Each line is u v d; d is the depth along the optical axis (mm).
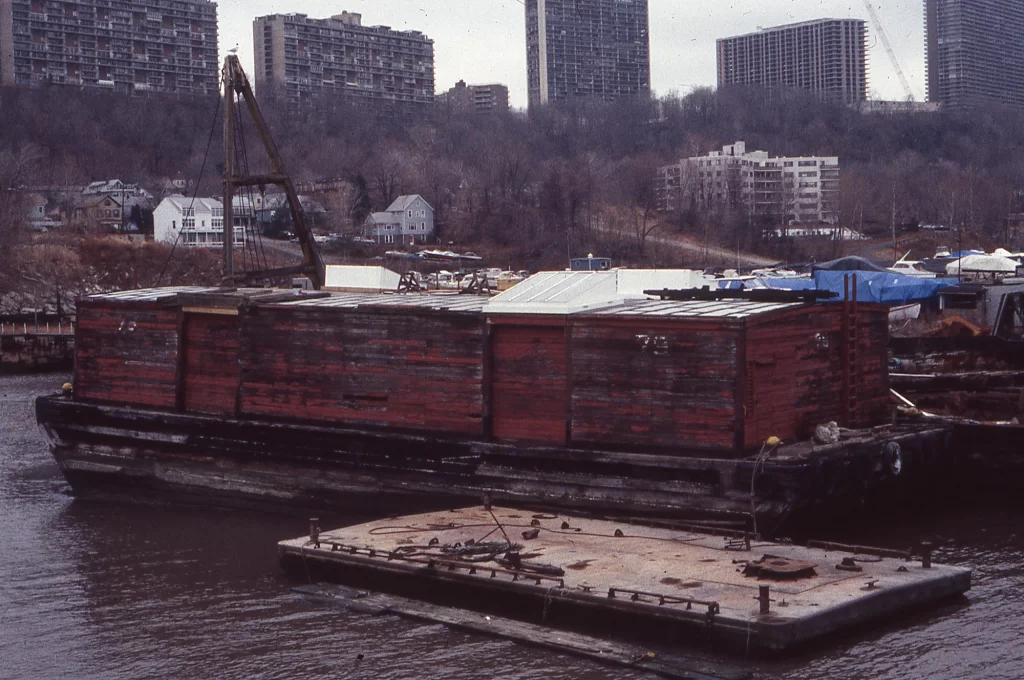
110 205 142125
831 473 26172
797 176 178250
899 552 23828
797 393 28469
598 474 27922
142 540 31031
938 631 20906
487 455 29703
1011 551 26547
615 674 19391
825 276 66812
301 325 33531
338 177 160000
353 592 24219
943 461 30844
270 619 23234
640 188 157625
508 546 23906
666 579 21562
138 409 36969
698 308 28734
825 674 19078
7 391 63375
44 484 39062
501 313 29719
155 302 36500
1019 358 44250
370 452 31984
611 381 28078
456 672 20031
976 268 68125
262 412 34406
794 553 23312
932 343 46469
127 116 187000
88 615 24438
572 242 128375
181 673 21000
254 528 32250
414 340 31484
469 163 180000
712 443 26703
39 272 99000
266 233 132500
